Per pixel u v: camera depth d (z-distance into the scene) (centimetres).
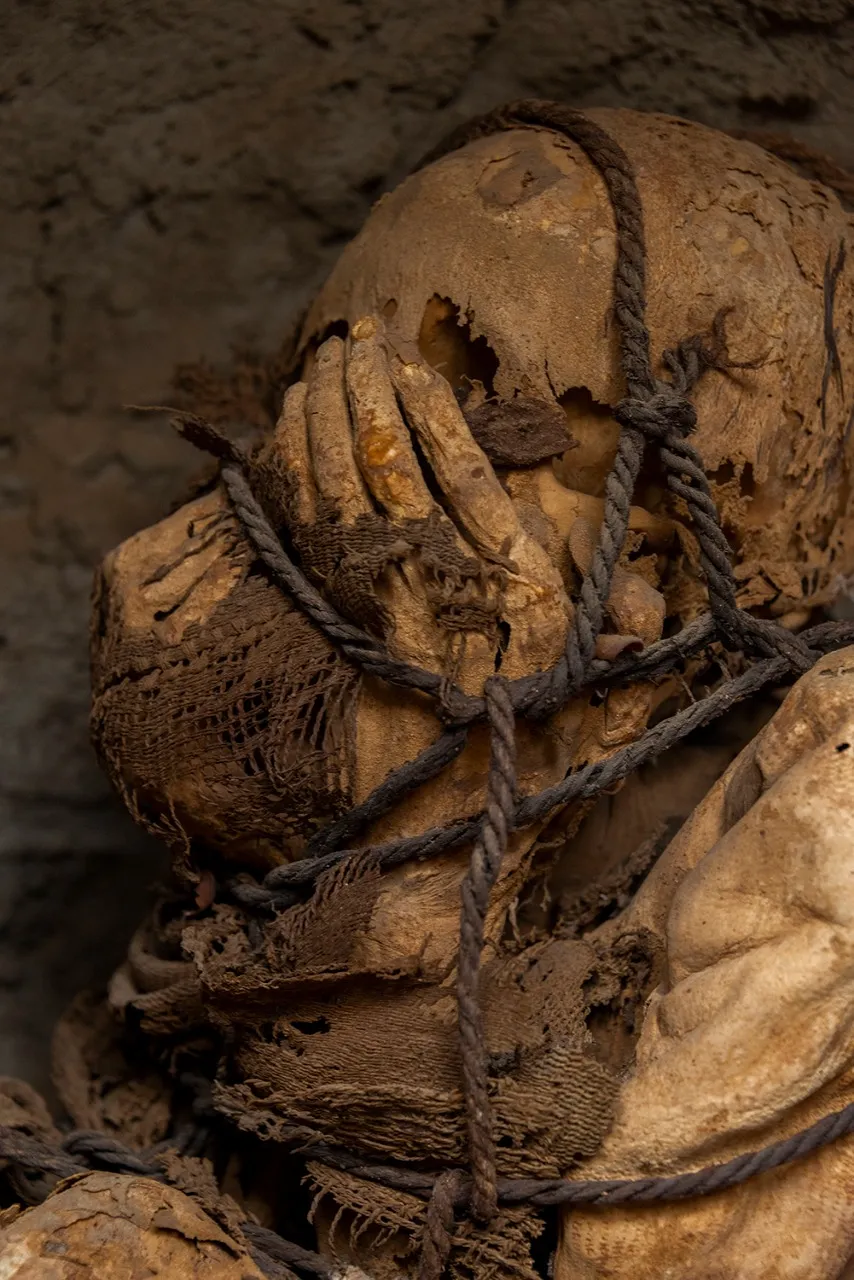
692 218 104
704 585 105
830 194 108
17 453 124
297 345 112
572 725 102
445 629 100
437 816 102
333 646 102
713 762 113
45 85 118
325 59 119
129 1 116
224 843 105
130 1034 112
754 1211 98
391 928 102
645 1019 100
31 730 125
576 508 103
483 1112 98
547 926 108
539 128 106
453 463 101
